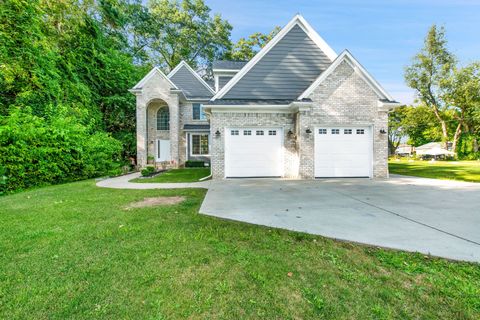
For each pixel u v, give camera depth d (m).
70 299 2.23
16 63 11.77
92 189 8.40
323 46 11.88
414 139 46.97
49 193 7.57
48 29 14.69
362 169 10.91
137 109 18.73
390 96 10.75
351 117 10.73
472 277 2.60
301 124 10.62
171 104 19.00
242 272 2.68
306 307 2.13
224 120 11.10
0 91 12.46
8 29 11.56
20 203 6.08
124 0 25.17
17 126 9.52
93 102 18.64
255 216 4.83
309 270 2.73
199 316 2.03
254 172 11.25
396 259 2.98
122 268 2.76
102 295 2.29
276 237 3.69
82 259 2.97
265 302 2.20
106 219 4.63
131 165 19.05
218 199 6.53
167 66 32.97
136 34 28.97
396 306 2.16
